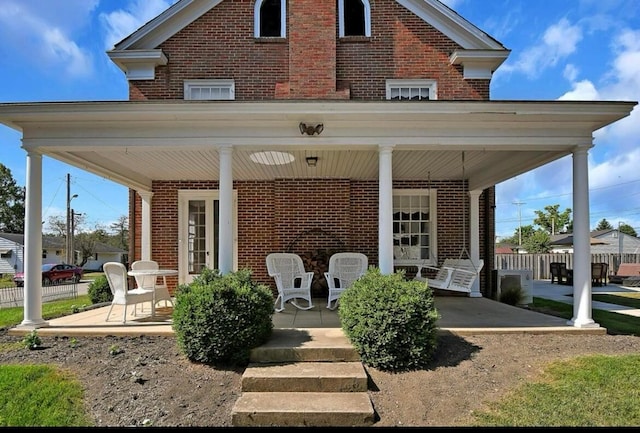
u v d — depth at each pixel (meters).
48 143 5.64
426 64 9.11
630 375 4.31
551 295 12.36
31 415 3.73
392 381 4.30
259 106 5.36
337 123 5.66
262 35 9.18
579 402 3.87
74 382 4.21
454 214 9.95
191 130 5.66
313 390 4.12
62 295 14.82
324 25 8.23
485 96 9.11
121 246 54.72
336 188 9.74
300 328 5.70
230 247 5.64
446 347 5.11
